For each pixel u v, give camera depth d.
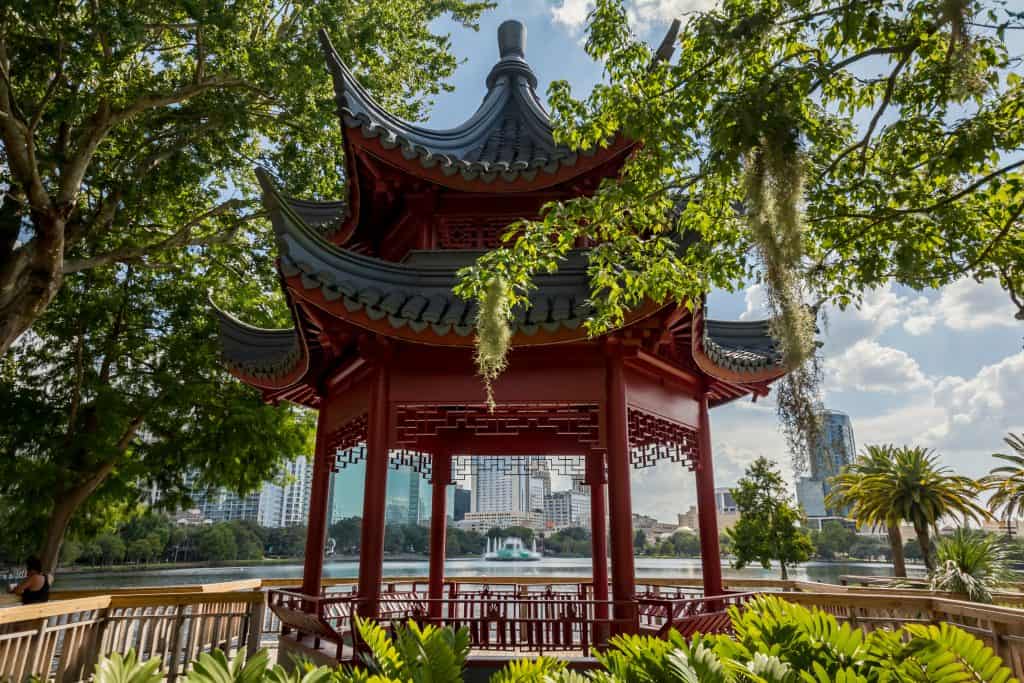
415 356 9.45
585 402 9.18
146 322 19.02
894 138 5.84
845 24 4.67
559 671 4.14
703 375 11.42
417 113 20.97
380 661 4.29
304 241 8.70
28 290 13.52
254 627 10.01
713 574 10.63
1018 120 5.49
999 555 23.08
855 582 24.23
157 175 17.53
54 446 16.50
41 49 12.68
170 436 18.53
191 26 14.37
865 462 36.22
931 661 3.85
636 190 6.24
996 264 6.66
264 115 17.47
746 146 4.16
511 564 52.78
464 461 14.41
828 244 6.55
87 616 8.84
